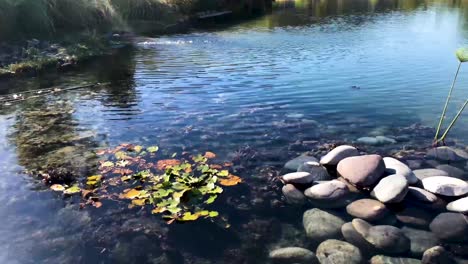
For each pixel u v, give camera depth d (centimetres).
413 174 171
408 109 258
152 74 351
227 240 133
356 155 188
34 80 336
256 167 181
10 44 404
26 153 195
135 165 181
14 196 155
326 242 129
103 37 508
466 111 254
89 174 173
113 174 173
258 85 309
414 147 204
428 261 120
